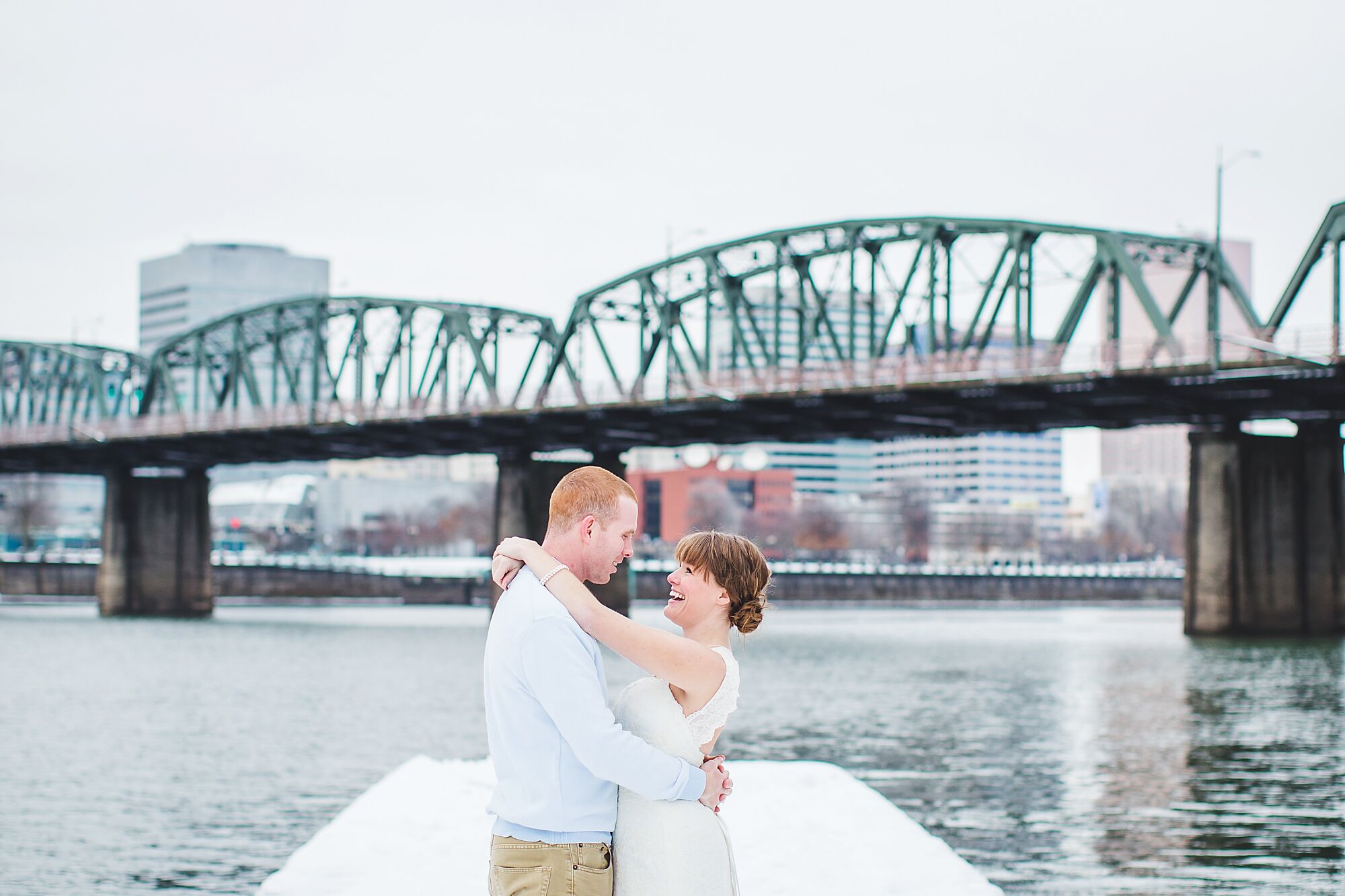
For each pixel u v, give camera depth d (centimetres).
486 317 8600
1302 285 5959
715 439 8631
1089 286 6128
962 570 16700
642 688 689
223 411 9862
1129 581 14712
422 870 1179
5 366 12475
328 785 3462
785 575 13825
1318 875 2298
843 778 1619
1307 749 3850
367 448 10225
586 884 657
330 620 10812
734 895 690
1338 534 7769
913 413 7025
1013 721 4494
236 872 2522
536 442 9269
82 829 2909
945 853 1245
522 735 653
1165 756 3725
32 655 7500
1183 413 7181
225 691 5709
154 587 11425
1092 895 2153
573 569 683
